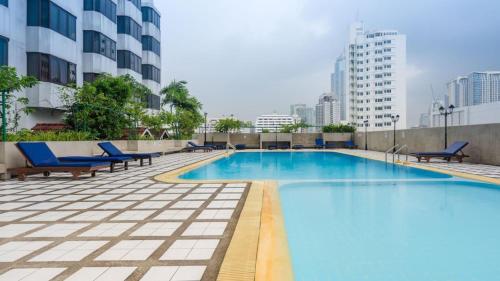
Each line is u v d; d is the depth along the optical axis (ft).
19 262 9.54
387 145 71.20
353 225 15.37
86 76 69.00
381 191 24.23
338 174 35.14
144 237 11.87
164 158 55.21
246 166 45.11
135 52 89.81
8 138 30.68
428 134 54.65
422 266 10.57
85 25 68.95
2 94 29.68
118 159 33.30
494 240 13.19
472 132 42.70
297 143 95.14
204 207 16.85
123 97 60.44
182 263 9.44
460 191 24.20
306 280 9.55
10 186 24.12
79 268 9.10
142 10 101.81
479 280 9.53
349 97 302.45
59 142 35.96
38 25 54.24
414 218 16.62
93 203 17.94
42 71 54.54
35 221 14.12
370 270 10.27
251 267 9.14
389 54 284.41
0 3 48.55
